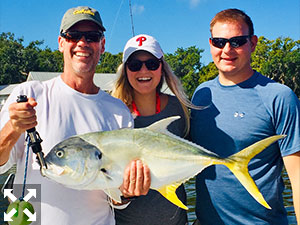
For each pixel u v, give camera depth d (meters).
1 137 2.44
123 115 3.22
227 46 3.38
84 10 3.08
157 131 2.86
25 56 66.69
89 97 3.05
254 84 3.41
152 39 3.76
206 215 3.57
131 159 2.71
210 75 55.44
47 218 2.70
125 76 3.84
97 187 2.64
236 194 3.33
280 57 50.03
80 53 3.01
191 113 3.81
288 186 9.17
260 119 3.30
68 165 2.53
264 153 3.32
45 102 2.92
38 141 2.46
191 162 2.86
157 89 3.96
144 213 3.50
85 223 2.79
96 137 2.68
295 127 3.16
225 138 3.42
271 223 3.31
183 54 63.44
